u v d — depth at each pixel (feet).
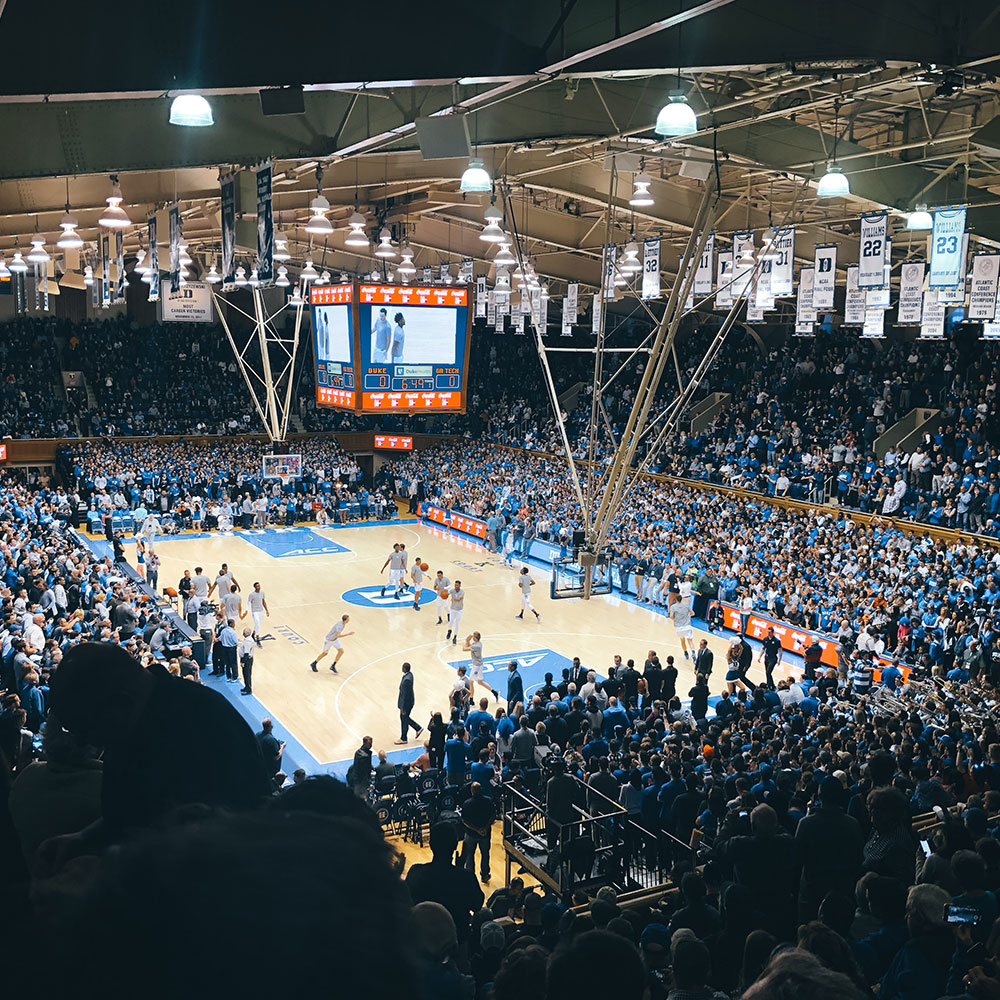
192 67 27.58
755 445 127.03
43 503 124.26
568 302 129.90
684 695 81.56
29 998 2.19
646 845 41.09
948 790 37.99
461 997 11.96
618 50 33.04
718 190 65.31
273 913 2.27
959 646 75.00
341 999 2.19
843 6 34.99
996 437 107.96
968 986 13.82
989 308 78.23
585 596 77.97
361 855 2.54
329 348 76.23
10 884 2.85
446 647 91.66
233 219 52.24
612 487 76.38
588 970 6.91
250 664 77.97
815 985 4.62
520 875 47.78
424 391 75.20
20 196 63.82
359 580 116.26
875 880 18.89
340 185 78.07
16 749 36.14
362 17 28.96
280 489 152.87
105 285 100.73
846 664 77.82
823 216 105.60
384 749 68.33
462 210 113.60
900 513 104.22
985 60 36.68
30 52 26.48
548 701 64.28
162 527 140.46
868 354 133.59
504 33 30.55
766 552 101.40
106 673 6.91
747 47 34.32
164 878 2.33
